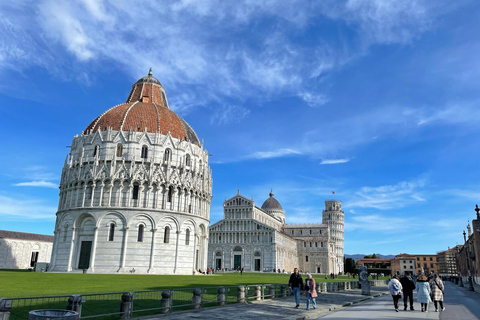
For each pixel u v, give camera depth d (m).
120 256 72.44
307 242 195.00
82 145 81.00
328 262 188.75
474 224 77.06
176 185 79.69
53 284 38.78
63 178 83.00
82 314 20.56
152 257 73.75
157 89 99.38
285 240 173.00
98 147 78.62
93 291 31.73
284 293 37.81
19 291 30.36
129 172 76.25
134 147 78.50
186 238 80.12
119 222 73.88
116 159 77.25
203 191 87.94
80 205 76.12
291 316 23.64
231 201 169.38
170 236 76.88
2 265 130.75
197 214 83.62
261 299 33.31
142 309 22.00
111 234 73.50
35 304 22.36
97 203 74.88
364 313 26.84
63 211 78.50
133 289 35.00
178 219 78.38
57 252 77.56
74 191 78.19
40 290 31.70
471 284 61.34
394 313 26.92
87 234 74.31
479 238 75.88
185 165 83.75
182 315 22.77
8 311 14.96
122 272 71.25
